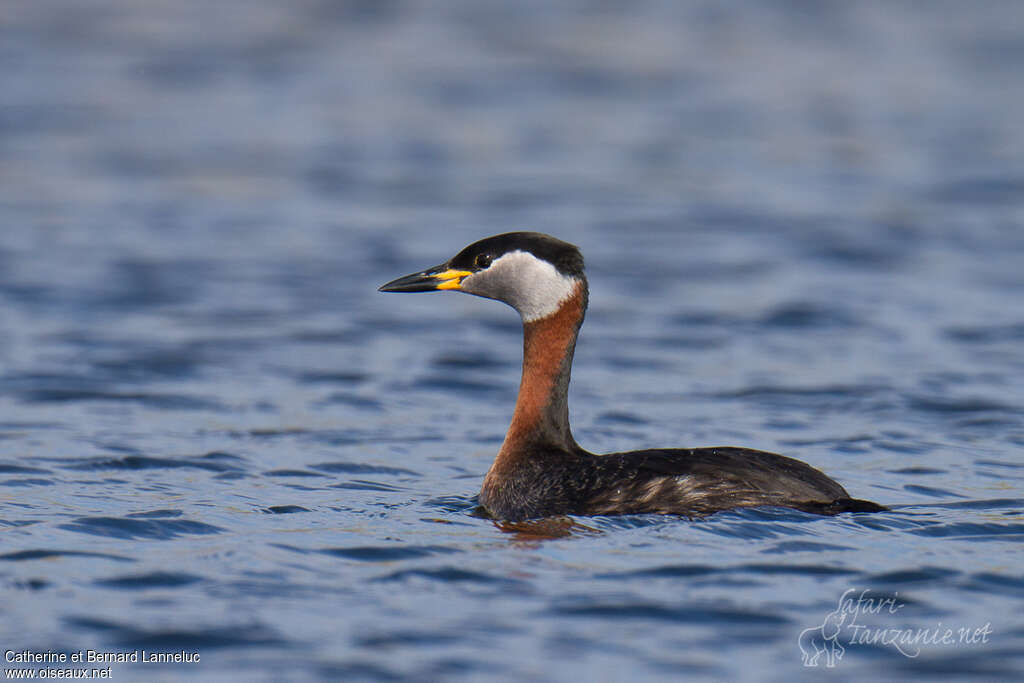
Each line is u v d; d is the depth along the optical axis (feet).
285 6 180.65
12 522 38.01
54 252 82.64
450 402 56.13
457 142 118.01
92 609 30.99
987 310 70.95
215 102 131.13
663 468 37.65
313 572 33.47
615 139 118.83
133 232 88.53
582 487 38.22
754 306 72.43
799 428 51.39
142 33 162.71
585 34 165.07
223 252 83.82
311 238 87.66
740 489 36.68
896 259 83.15
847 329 68.03
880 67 151.02
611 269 80.79
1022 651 28.53
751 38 165.17
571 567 33.47
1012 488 41.98
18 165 105.70
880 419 52.39
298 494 42.09
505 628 29.78
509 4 182.19
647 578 32.55
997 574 32.73
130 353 62.54
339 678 27.35
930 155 114.21
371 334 67.51
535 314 41.42
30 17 169.37
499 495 39.96
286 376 59.52
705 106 132.46
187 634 29.48
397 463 46.68
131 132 118.52
